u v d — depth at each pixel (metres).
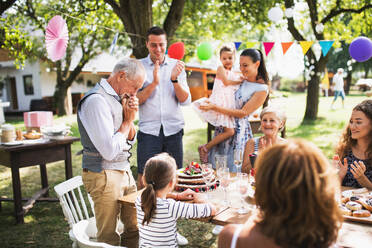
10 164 3.27
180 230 3.21
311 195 0.86
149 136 2.89
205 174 2.08
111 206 1.94
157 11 9.16
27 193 4.25
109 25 8.25
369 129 2.15
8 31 6.89
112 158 1.84
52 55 2.51
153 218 1.63
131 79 1.85
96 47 11.30
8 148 3.10
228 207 1.81
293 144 0.93
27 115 3.87
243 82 2.92
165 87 2.90
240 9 8.04
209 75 19.59
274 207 0.91
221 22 9.62
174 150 2.99
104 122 1.78
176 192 2.04
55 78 16.58
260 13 7.94
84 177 1.96
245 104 2.81
